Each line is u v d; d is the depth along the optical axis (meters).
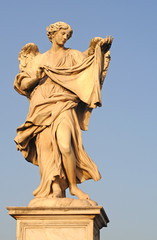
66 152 10.93
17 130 11.48
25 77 11.79
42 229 10.41
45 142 11.32
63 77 11.61
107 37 11.64
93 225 10.38
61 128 11.08
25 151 11.62
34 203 10.66
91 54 11.99
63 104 11.30
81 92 11.53
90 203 10.66
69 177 11.10
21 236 10.39
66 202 10.53
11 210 10.44
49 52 12.06
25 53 12.15
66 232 10.35
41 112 11.28
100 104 11.50
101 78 11.80
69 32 11.93
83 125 11.81
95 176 11.32
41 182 11.10
